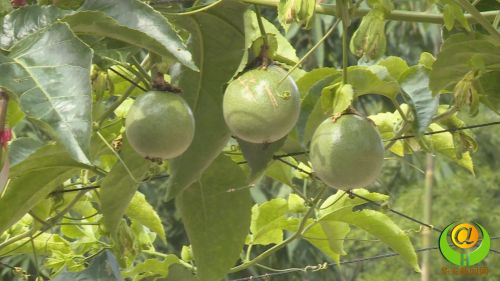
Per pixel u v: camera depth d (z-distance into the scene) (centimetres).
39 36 500
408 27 1961
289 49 785
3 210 727
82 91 477
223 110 612
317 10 648
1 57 494
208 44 668
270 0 644
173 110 594
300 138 697
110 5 559
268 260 1991
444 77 688
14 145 614
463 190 1964
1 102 493
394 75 788
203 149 680
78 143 464
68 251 927
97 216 934
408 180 1998
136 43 573
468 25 664
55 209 796
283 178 838
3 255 914
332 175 602
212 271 765
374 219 859
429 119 704
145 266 814
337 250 898
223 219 750
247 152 671
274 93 600
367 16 629
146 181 729
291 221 918
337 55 1942
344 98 612
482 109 1998
